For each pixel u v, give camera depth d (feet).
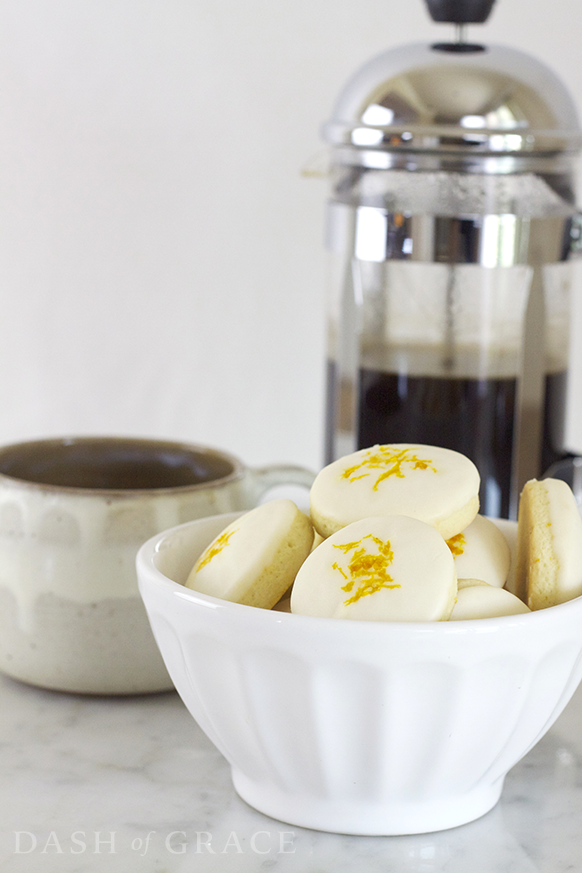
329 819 2.21
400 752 2.14
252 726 2.16
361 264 2.74
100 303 3.72
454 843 2.21
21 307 3.73
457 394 2.72
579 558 2.19
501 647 2.11
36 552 2.40
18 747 2.35
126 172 3.64
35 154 3.64
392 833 2.20
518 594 2.29
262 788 2.24
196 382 3.76
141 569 2.22
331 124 2.77
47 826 2.22
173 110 3.60
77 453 2.63
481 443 2.73
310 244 3.66
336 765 2.16
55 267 3.70
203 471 2.61
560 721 2.45
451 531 2.22
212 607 2.13
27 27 3.56
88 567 2.40
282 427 3.78
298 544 2.23
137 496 2.41
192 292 3.71
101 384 3.76
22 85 3.59
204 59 3.57
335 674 2.11
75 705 2.44
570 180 2.76
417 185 2.69
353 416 2.78
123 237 3.68
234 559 2.21
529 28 3.57
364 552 2.16
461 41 2.77
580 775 2.33
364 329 2.75
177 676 2.22
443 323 2.71
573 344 3.71
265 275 3.68
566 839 2.22
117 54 3.57
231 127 3.60
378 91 2.69
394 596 2.13
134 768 2.32
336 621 2.10
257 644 2.12
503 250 2.70
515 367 2.74
